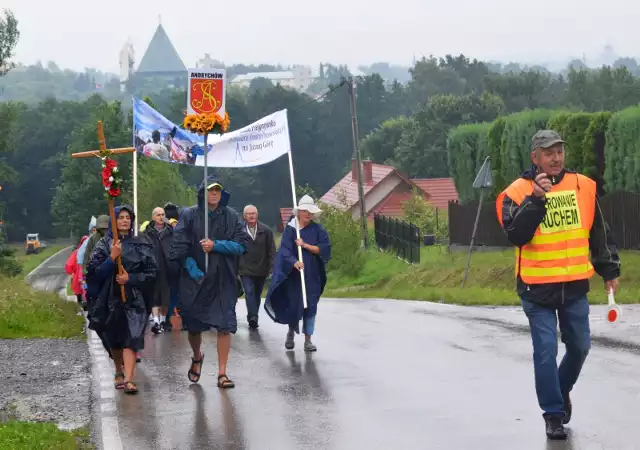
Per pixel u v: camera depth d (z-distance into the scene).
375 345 13.55
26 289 21.78
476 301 20.86
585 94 101.75
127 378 10.59
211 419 9.23
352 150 124.81
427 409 9.25
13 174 87.81
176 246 10.77
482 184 27.70
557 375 8.02
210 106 11.42
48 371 12.06
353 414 9.20
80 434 8.76
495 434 8.18
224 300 10.84
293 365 12.16
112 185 10.38
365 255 44.97
